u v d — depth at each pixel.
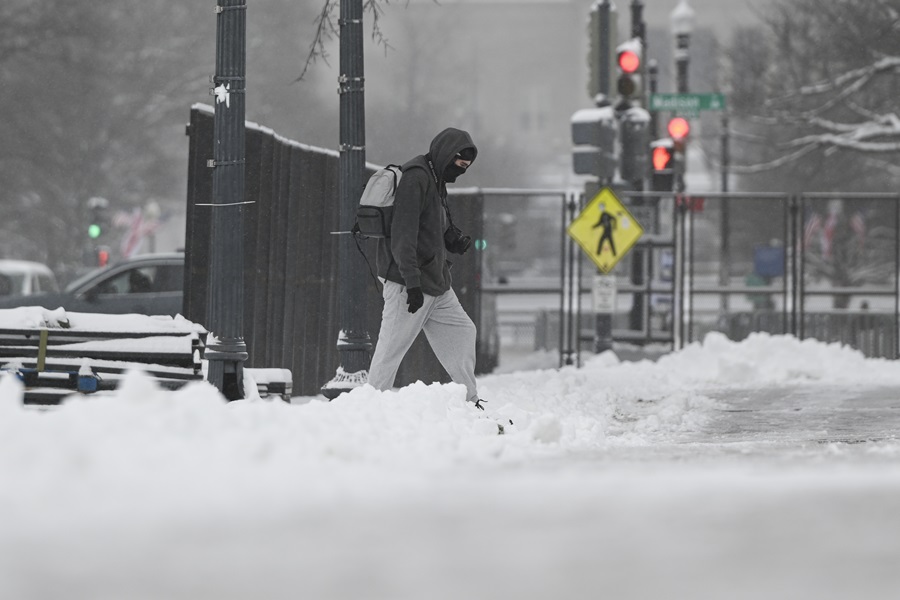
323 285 54.72
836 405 48.50
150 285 65.50
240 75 36.81
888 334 81.56
